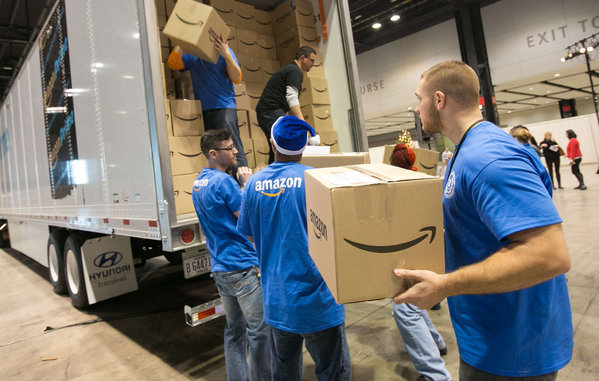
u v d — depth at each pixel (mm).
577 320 2533
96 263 3471
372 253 816
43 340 3172
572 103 22250
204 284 4539
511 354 856
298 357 1468
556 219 717
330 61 3561
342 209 803
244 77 3559
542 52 11688
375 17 13172
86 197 3072
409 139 3607
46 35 3611
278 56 3879
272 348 1483
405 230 826
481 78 12766
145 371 2527
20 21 10086
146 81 2137
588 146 15258
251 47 3654
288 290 1341
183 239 2188
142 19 2139
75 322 3541
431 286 780
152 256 4102
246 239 1942
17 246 6188
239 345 2045
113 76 2459
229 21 3508
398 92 15133
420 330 1974
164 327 3309
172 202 2139
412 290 795
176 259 4664
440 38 13602
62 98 3324
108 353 2852
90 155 2910
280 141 1422
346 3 3447
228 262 1909
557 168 8867
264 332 1867
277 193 1388
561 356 879
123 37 2314
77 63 2949
